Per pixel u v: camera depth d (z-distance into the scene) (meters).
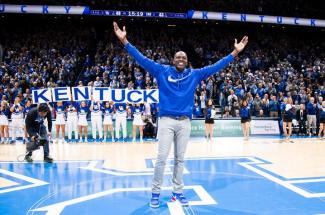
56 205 4.29
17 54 18.72
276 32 23.69
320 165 6.99
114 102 12.35
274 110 15.29
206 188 5.10
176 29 22.80
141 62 4.31
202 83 16.58
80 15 20.20
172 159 7.82
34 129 7.62
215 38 22.75
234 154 8.67
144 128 13.80
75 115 12.52
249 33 23.27
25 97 13.68
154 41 21.17
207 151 9.30
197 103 15.02
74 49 19.86
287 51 22.44
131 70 16.89
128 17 20.70
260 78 17.23
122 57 18.17
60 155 8.70
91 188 5.15
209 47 21.70
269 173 6.17
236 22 21.84
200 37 22.28
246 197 4.59
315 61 20.77
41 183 5.51
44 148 7.66
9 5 17.91
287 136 12.73
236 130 14.76
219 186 5.22
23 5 17.98
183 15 19.22
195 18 19.22
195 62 20.61
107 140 12.84
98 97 12.09
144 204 4.31
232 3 20.94
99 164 7.28
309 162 7.37
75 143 11.77
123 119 12.60
